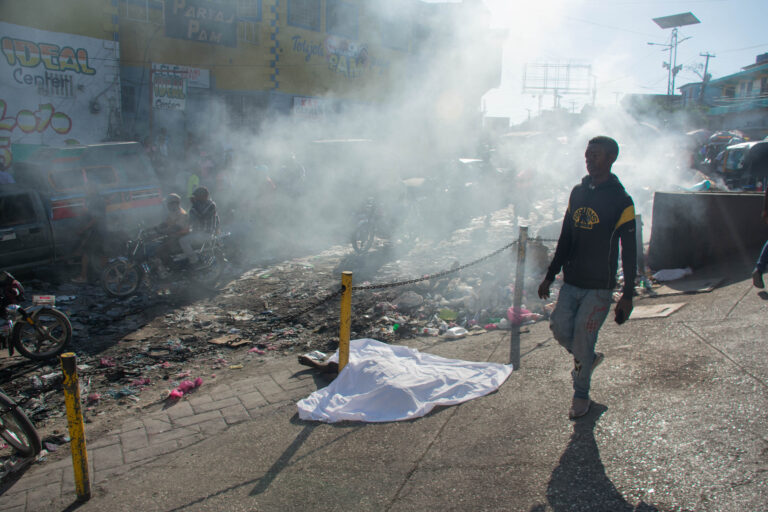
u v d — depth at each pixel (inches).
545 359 178.1
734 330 170.1
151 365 219.6
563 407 140.4
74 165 348.5
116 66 576.1
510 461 119.2
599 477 108.8
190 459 140.3
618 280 286.2
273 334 252.2
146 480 132.1
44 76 517.7
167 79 665.6
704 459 108.4
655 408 131.0
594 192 124.2
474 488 111.4
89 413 178.2
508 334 217.6
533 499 105.1
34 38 507.2
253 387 185.6
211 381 201.0
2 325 256.4
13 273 314.0
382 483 118.0
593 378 153.8
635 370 154.1
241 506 115.3
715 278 250.2
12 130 499.5
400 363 178.2
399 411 150.2
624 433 122.7
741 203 278.2
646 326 191.3
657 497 100.0
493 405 148.2
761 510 91.9
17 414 147.2
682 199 292.4
